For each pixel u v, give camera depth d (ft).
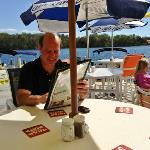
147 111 7.48
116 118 6.93
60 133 6.00
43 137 5.82
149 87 13.71
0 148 5.33
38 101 8.27
